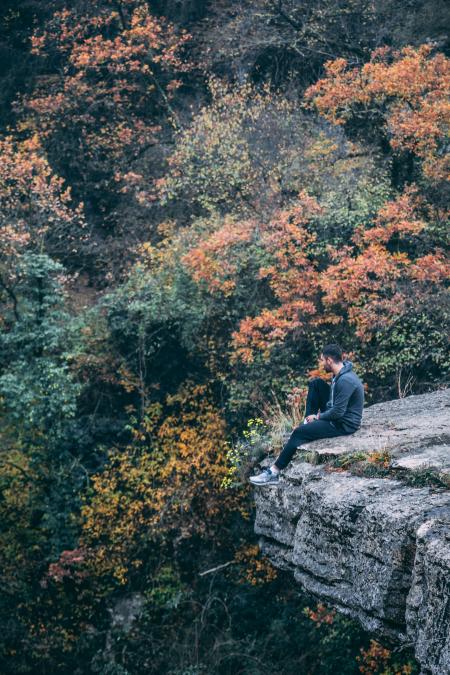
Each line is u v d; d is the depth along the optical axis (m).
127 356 18.88
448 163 15.58
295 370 16.38
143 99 24.31
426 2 21.78
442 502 4.48
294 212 15.51
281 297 15.95
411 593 4.11
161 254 18.64
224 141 18.48
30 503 17.89
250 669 16.44
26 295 18.31
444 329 14.70
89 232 20.66
